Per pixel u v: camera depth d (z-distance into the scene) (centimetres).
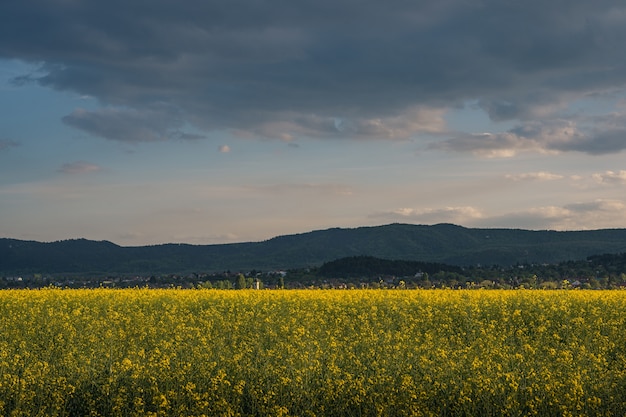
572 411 1273
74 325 2194
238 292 3200
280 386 1406
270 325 2167
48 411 1345
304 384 1402
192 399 1364
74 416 1370
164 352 1784
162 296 2881
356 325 2270
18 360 1673
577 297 2797
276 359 1658
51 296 2831
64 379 1439
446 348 1802
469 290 3219
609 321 2261
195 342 1884
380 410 1275
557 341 1980
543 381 1390
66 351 1819
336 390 1365
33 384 1447
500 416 1266
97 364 1598
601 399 1333
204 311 2469
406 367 1536
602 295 2886
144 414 1304
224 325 2134
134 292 3112
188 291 3228
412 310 2506
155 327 2097
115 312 2327
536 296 2836
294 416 1288
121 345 1881
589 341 1950
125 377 1484
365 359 1662
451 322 2322
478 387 1351
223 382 1437
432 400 1345
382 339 1912
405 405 1293
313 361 1573
